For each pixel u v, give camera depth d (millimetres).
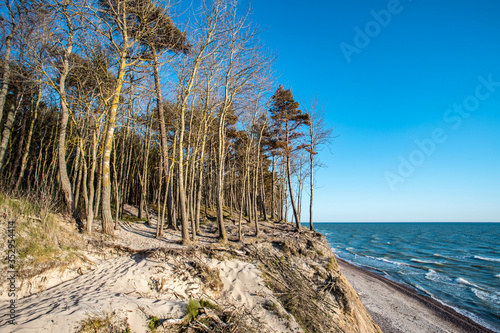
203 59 12883
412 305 17094
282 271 11117
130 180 20750
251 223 20469
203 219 20500
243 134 19125
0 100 9898
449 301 18172
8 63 10297
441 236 79375
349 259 34812
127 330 5371
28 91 12164
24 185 15398
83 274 7516
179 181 11742
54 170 13523
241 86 14055
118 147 19516
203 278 8711
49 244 7336
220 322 6648
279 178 30062
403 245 53188
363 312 12430
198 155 16891
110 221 10625
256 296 8891
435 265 30438
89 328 4926
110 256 8898
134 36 11820
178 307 6699
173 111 13539
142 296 7051
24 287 5934
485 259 35375
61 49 10781
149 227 14820
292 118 20156
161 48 13445
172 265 8750
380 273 26031
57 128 14195
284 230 18312
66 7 9836
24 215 7707
